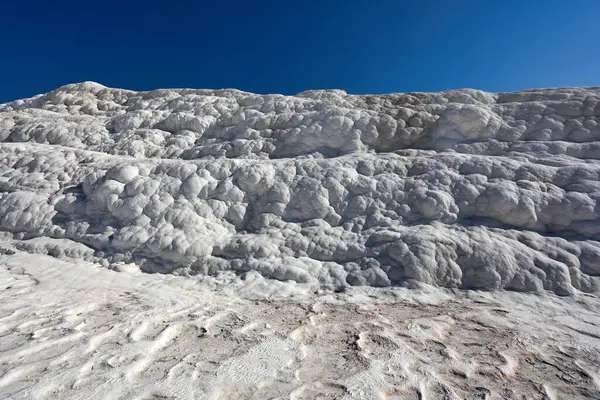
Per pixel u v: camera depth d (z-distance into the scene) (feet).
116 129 42.06
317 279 19.34
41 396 8.43
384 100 39.42
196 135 39.65
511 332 13.60
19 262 20.59
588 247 18.88
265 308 16.05
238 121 39.60
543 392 9.60
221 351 11.41
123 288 17.87
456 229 21.36
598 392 9.68
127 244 22.11
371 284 18.67
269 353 11.34
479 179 23.98
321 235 22.31
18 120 43.91
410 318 14.90
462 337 13.12
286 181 26.55
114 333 12.37
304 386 9.40
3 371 9.46
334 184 25.48
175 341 12.17
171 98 48.62
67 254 21.94
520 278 17.88
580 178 22.52
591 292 17.06
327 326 13.97
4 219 25.12
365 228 22.80
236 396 8.83
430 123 34.09
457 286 18.19
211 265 20.85
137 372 9.85
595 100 29.73
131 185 25.62
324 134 34.37
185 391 8.90
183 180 26.66
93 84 54.54
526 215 21.13
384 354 11.51
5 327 12.47
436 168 25.96
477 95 36.96
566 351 12.09
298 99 41.39
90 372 9.62
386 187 25.07
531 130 29.71
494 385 9.89
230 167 27.86
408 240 20.24
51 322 13.12
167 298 16.76
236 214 24.82
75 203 25.90
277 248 21.63
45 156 31.63
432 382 9.87
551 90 34.47
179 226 23.08
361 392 9.16
